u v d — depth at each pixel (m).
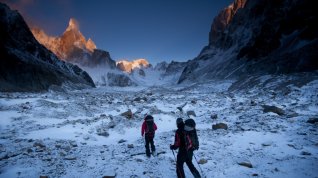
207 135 12.84
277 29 75.81
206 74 115.56
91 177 7.89
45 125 17.91
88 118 21.05
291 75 36.97
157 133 15.03
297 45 58.09
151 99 32.59
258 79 43.47
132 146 11.54
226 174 7.91
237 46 119.69
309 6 67.06
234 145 11.08
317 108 19.14
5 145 12.15
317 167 8.20
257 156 9.57
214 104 26.94
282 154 9.70
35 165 9.10
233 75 77.44
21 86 43.53
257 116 17.45
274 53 66.50
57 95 35.81
